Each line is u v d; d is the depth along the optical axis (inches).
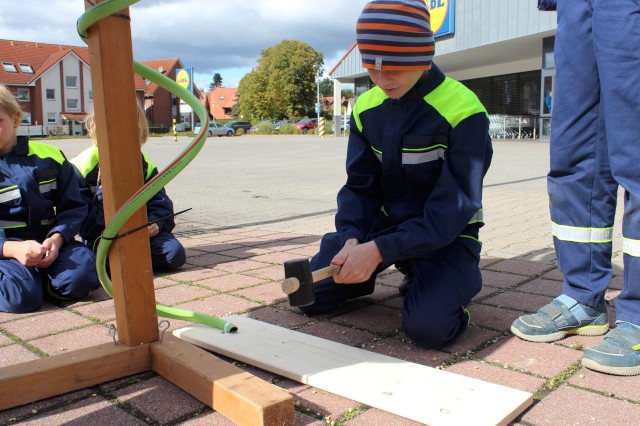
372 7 81.0
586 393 71.3
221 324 90.8
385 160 93.8
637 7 76.1
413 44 80.0
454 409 64.9
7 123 112.1
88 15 68.9
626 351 76.4
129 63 72.8
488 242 167.6
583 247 88.7
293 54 2427.4
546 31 737.6
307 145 908.0
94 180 134.9
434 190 85.8
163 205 138.8
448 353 85.0
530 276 127.9
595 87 84.4
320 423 64.7
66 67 1936.5
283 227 207.3
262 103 2470.5
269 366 78.0
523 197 270.4
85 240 134.6
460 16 856.3
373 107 95.7
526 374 77.2
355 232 95.1
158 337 80.4
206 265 145.2
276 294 117.2
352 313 104.5
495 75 1097.4
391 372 75.1
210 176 419.5
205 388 68.5
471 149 85.8
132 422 65.9
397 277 131.0
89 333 95.3
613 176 80.9
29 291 105.8
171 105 2313.0
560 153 88.8
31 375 69.8
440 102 87.9
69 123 1932.8
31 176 114.9
